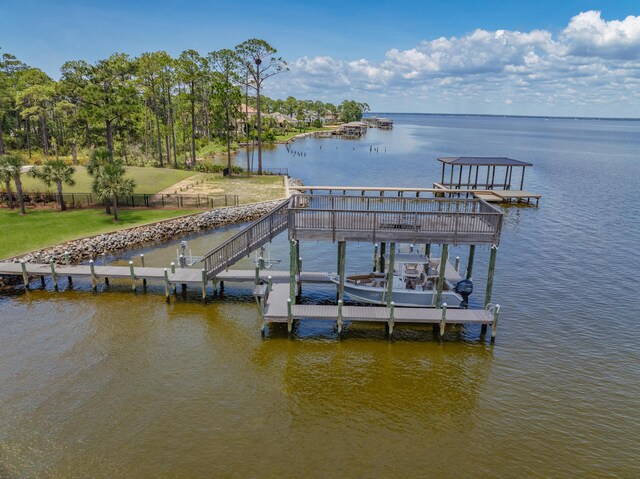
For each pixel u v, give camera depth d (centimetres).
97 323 2098
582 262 3072
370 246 3425
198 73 6309
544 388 1659
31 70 7825
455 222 1978
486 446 1363
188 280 2336
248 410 1512
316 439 1380
